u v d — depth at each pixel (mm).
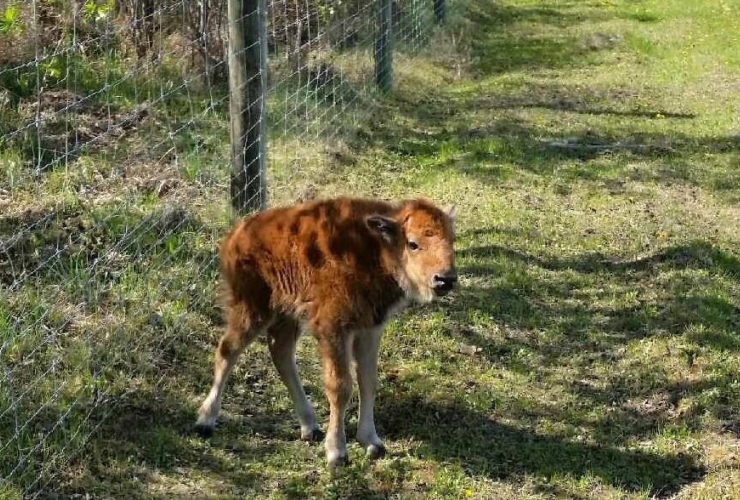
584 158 9836
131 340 5504
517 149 9844
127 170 7457
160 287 6004
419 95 11812
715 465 5031
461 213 8172
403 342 6137
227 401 5309
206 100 8953
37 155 7418
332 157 9000
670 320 6527
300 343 6023
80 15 8906
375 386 5012
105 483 4484
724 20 17875
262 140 7086
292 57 10453
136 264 6156
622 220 8250
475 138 10172
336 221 4734
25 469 4402
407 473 4867
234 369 5578
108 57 8836
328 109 9750
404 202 4875
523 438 5234
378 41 11289
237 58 6871
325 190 8242
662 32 16766
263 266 4855
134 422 4973
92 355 5250
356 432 5133
